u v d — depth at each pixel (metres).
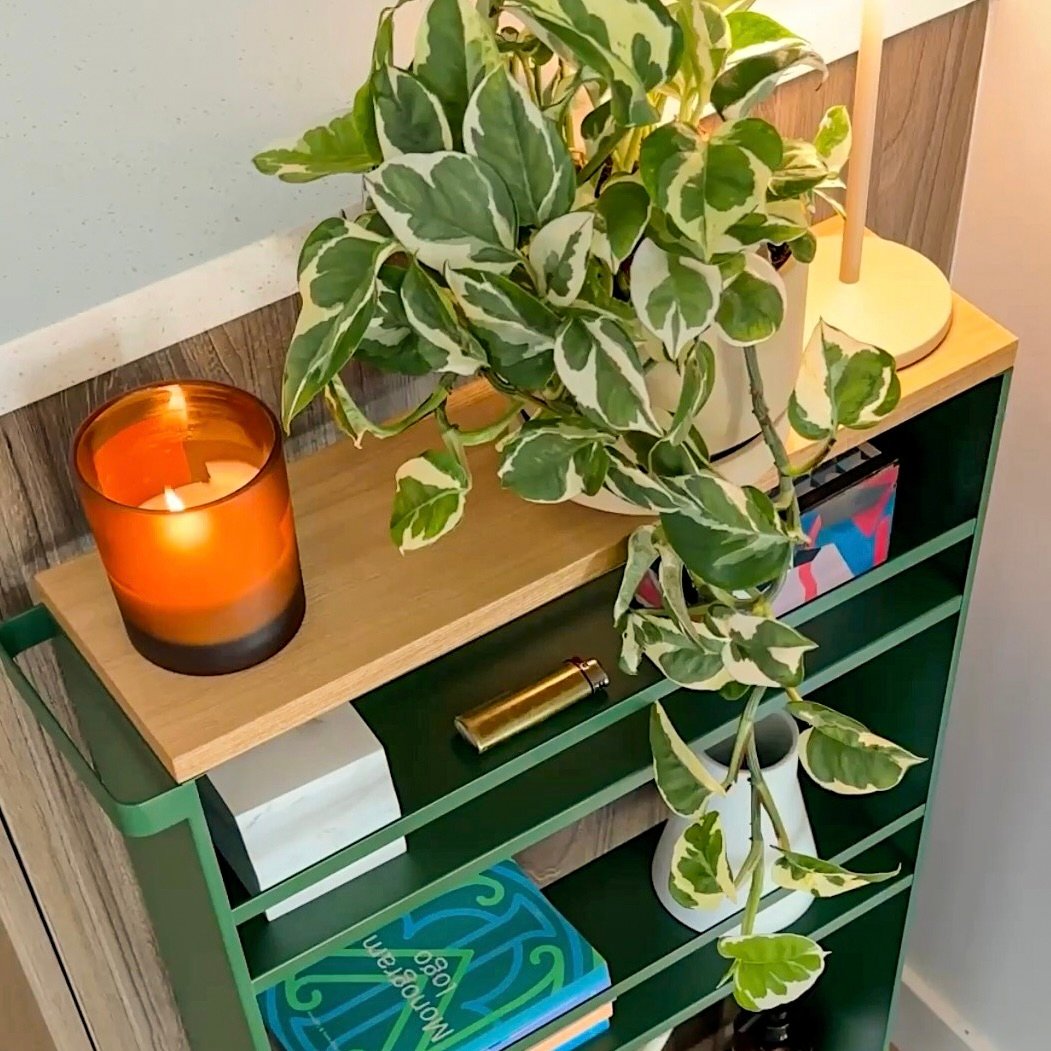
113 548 0.71
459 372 0.69
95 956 1.11
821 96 1.03
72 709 0.96
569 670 0.91
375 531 0.83
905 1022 1.74
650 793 1.30
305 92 0.83
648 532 0.78
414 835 0.93
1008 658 1.37
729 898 0.90
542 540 0.83
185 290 0.82
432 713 0.92
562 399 0.72
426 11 0.62
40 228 0.78
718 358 0.75
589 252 0.64
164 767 0.76
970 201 1.19
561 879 1.27
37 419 0.82
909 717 1.19
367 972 1.09
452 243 0.64
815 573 0.98
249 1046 0.91
